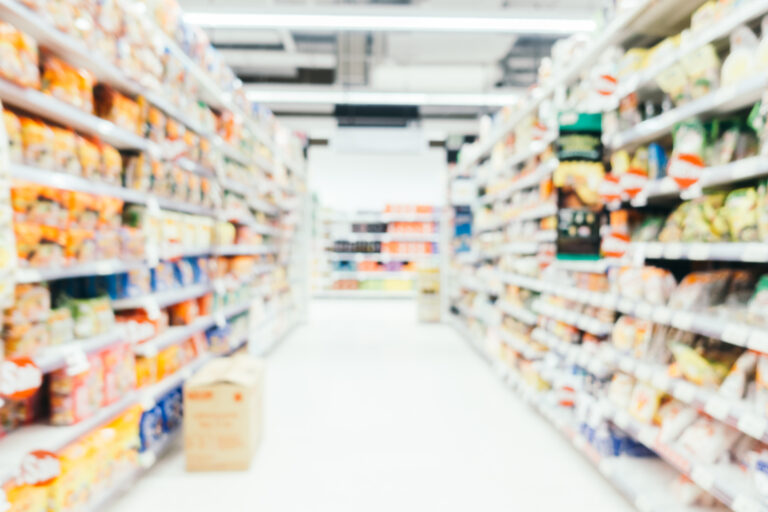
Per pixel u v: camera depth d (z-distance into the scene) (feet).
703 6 6.48
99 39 6.95
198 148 10.77
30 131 5.77
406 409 11.59
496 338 15.25
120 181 7.85
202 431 8.33
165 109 9.07
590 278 8.96
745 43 5.74
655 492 6.89
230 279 13.06
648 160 7.70
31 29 5.74
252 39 25.46
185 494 7.57
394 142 32.65
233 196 13.32
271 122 18.20
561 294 9.84
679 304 6.62
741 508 5.22
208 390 8.32
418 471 8.41
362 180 40.22
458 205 23.91
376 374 14.80
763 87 5.15
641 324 7.58
